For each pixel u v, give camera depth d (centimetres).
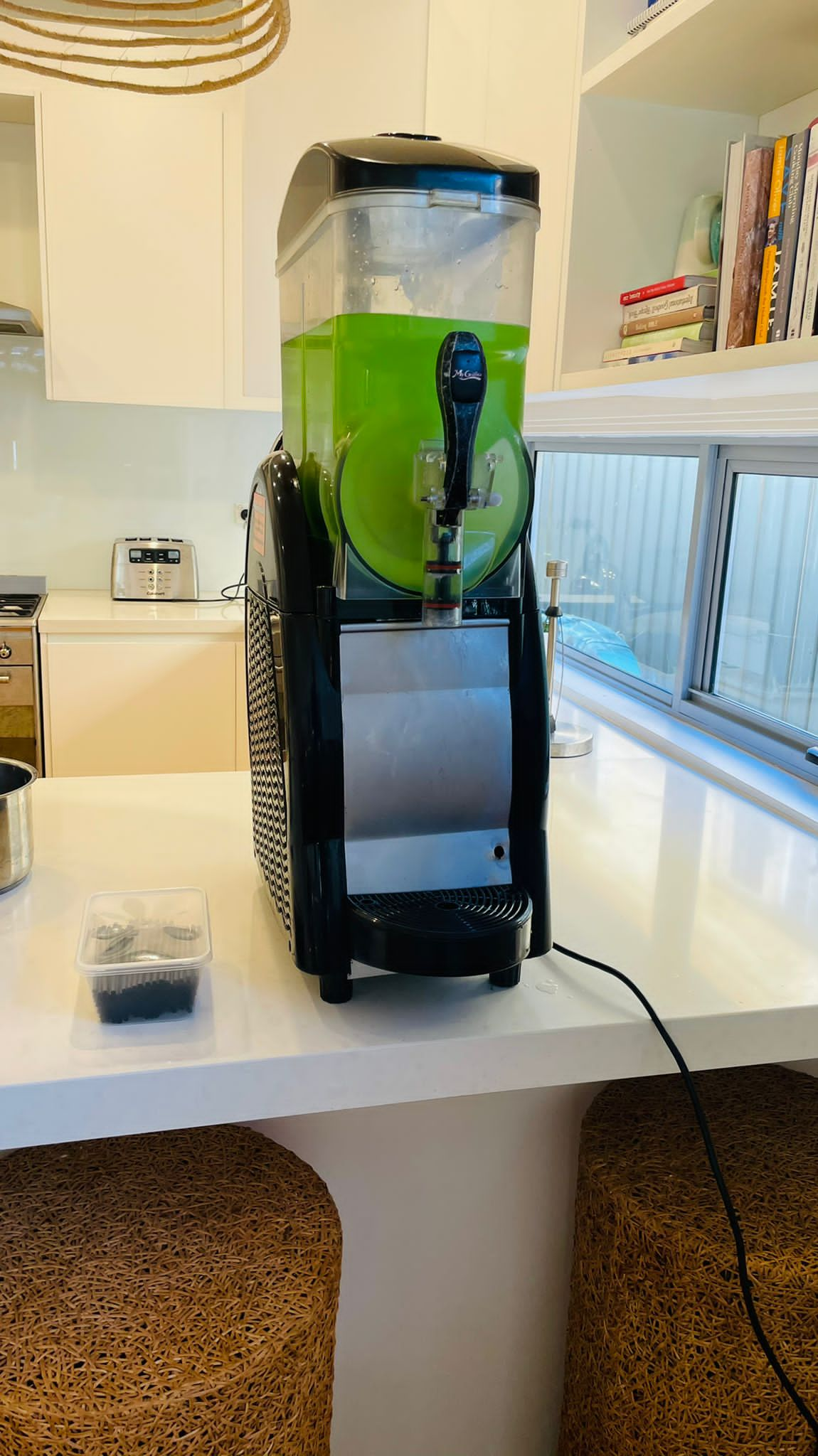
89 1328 97
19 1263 104
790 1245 108
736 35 130
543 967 115
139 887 130
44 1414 90
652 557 259
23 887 129
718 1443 112
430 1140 131
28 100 280
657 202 164
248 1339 97
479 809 106
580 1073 104
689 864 146
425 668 103
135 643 291
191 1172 117
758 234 125
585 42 157
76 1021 101
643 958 117
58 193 283
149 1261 105
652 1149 122
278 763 106
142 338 295
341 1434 140
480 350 86
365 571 98
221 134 285
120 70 278
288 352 116
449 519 92
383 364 94
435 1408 142
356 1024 102
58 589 344
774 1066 142
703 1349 110
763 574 213
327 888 101
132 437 338
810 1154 122
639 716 234
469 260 94
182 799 161
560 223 166
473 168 92
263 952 116
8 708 290
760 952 120
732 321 130
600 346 167
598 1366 123
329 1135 128
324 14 262
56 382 294
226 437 344
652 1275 112
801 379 125
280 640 101
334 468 96
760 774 187
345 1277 134
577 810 169
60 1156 120
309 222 101
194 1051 97
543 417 241
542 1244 139
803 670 198
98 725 295
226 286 295
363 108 271
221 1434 95
